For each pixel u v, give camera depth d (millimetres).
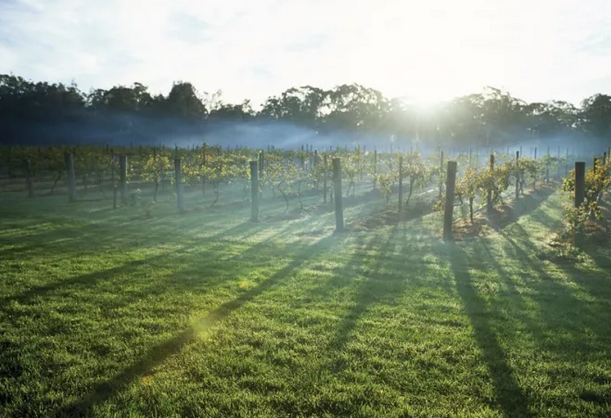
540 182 25547
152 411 3246
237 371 3828
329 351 4188
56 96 66000
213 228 11977
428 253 8680
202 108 78938
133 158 27328
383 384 3607
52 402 3381
